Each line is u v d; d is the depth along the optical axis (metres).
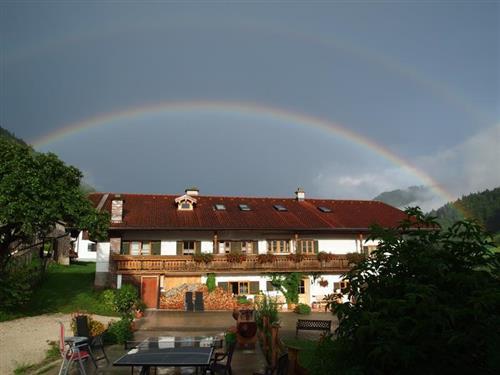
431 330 5.85
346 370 6.37
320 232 31.89
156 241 29.36
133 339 16.73
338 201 40.06
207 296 27.33
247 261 29.09
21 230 19.53
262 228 30.20
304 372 8.70
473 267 6.54
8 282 19.69
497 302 5.73
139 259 27.66
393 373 6.20
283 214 34.03
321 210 36.31
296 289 29.50
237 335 14.97
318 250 31.86
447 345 5.93
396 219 35.34
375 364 6.34
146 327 20.25
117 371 11.85
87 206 20.89
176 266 28.11
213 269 28.52
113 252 28.31
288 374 9.02
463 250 6.59
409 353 5.78
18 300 20.03
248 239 30.86
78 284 27.38
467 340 5.63
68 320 19.20
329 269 30.16
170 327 20.34
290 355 9.20
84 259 42.78
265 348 13.87
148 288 27.59
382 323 5.81
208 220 30.97
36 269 26.09
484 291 5.65
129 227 28.25
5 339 15.28
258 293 29.17
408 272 6.60
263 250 30.94
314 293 30.09
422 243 6.87
